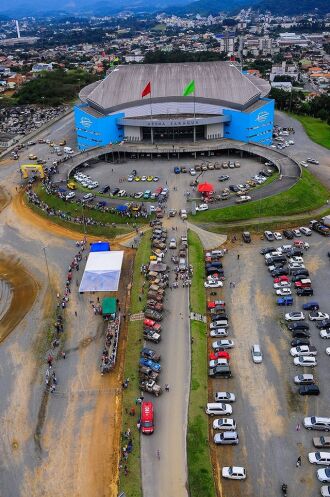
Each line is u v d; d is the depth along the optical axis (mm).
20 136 192500
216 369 69875
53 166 148500
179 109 170750
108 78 179125
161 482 54344
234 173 142375
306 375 68188
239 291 89500
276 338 77312
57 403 66688
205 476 54938
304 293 87500
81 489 55375
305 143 175125
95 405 66062
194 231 108625
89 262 93875
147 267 94500
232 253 102438
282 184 129375
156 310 81375
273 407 64750
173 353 72750
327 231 108188
